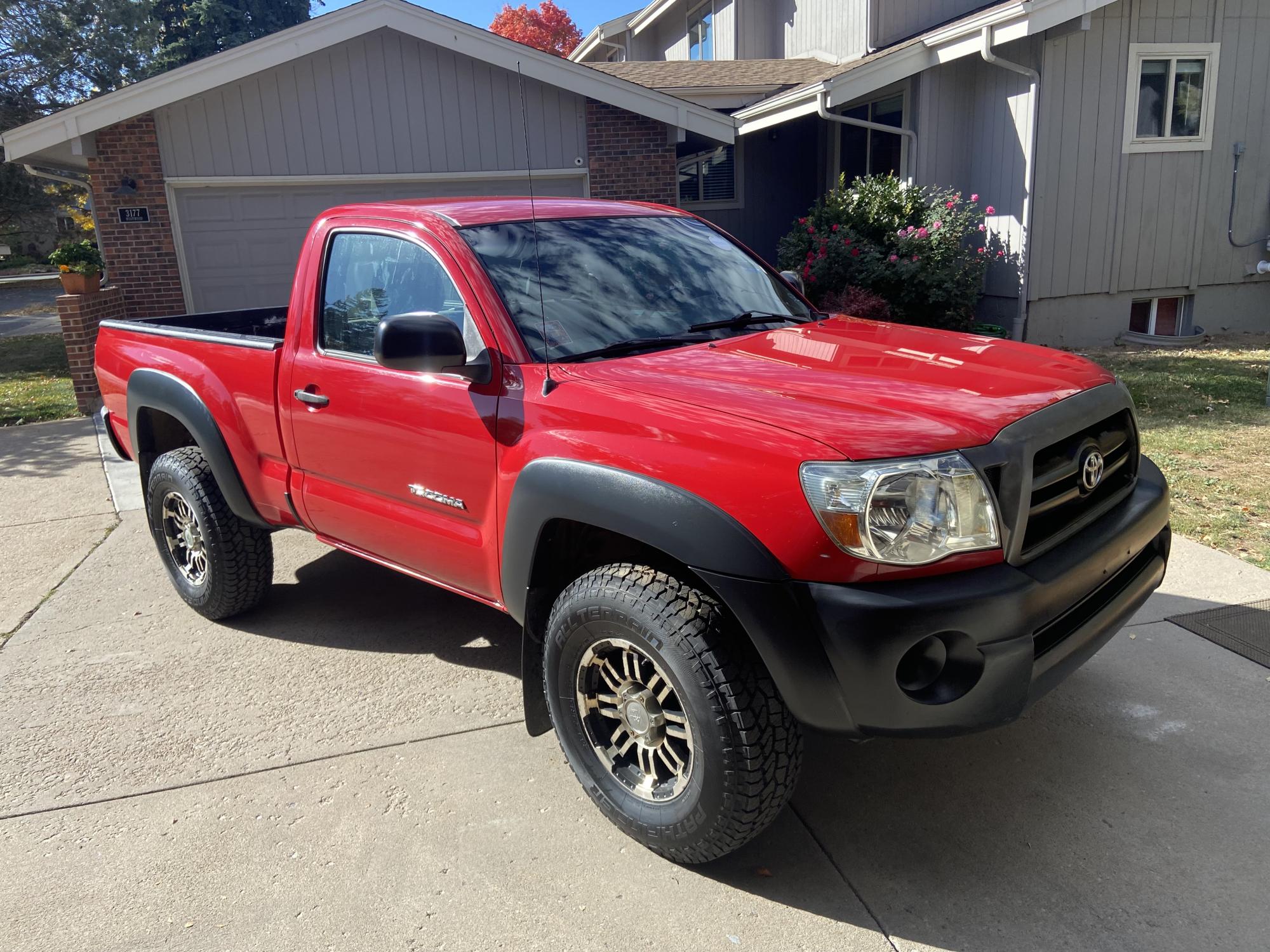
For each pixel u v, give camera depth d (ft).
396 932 8.08
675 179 40.65
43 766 10.80
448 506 10.36
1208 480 18.85
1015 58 35.50
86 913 8.43
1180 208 37.63
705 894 8.43
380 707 11.89
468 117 38.37
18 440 28.89
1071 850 8.77
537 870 8.80
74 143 35.06
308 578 16.57
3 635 14.49
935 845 8.96
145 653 13.67
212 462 13.50
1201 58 36.09
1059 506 8.47
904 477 7.27
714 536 7.61
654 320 10.82
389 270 11.31
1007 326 37.76
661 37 72.43
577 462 8.57
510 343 9.77
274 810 9.82
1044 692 7.96
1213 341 37.70
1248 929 7.69
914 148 38.50
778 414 7.98
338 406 11.43
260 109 36.47
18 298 83.66
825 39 50.44
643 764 8.96
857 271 36.09
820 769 10.37
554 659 9.14
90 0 77.92
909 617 7.13
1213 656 12.14
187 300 37.63
